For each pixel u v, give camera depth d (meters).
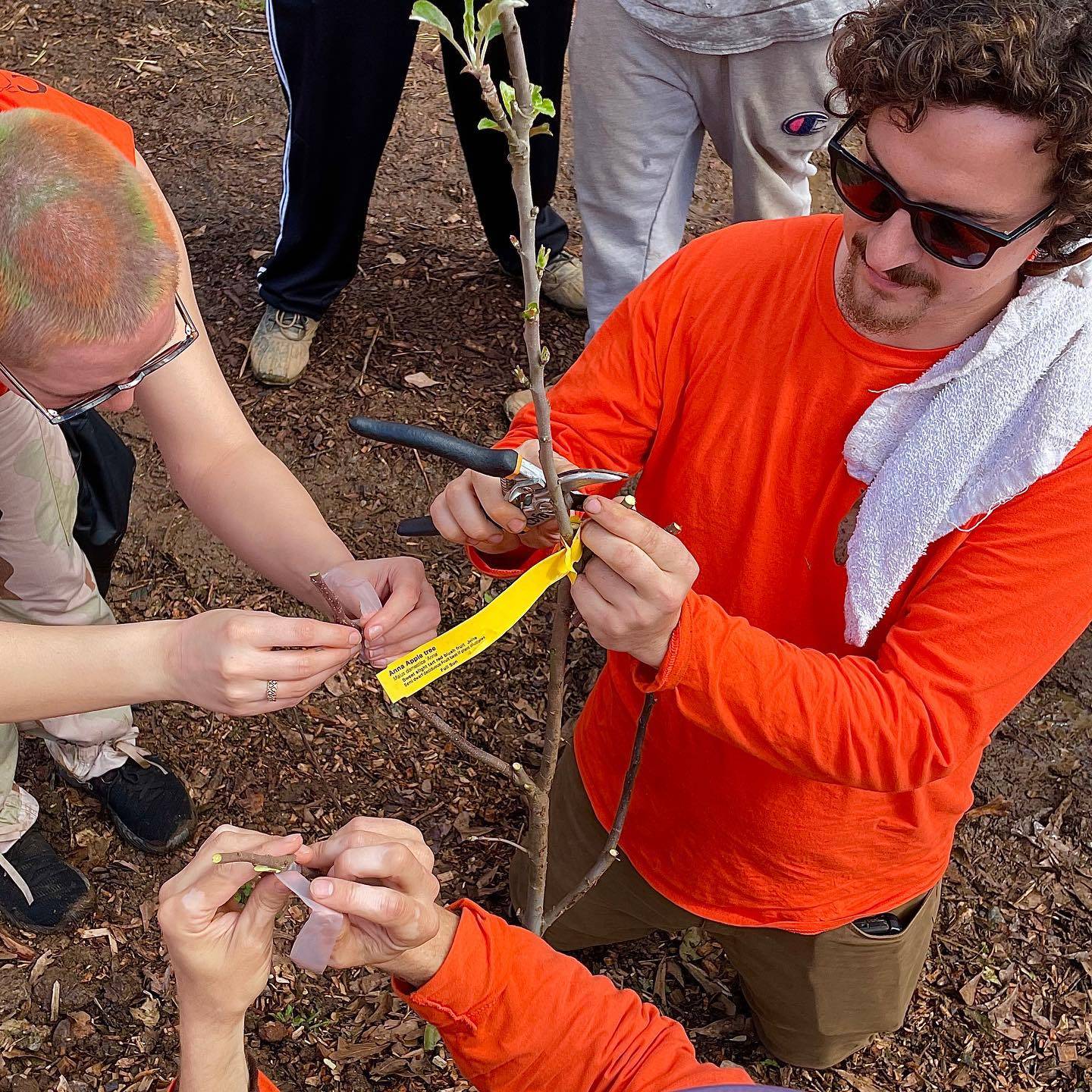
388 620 1.48
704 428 1.56
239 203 4.18
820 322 1.44
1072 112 1.08
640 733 1.45
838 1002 2.01
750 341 1.51
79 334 1.20
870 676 1.40
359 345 3.68
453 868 2.55
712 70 2.59
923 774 1.40
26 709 1.35
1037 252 1.30
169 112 4.58
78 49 4.83
